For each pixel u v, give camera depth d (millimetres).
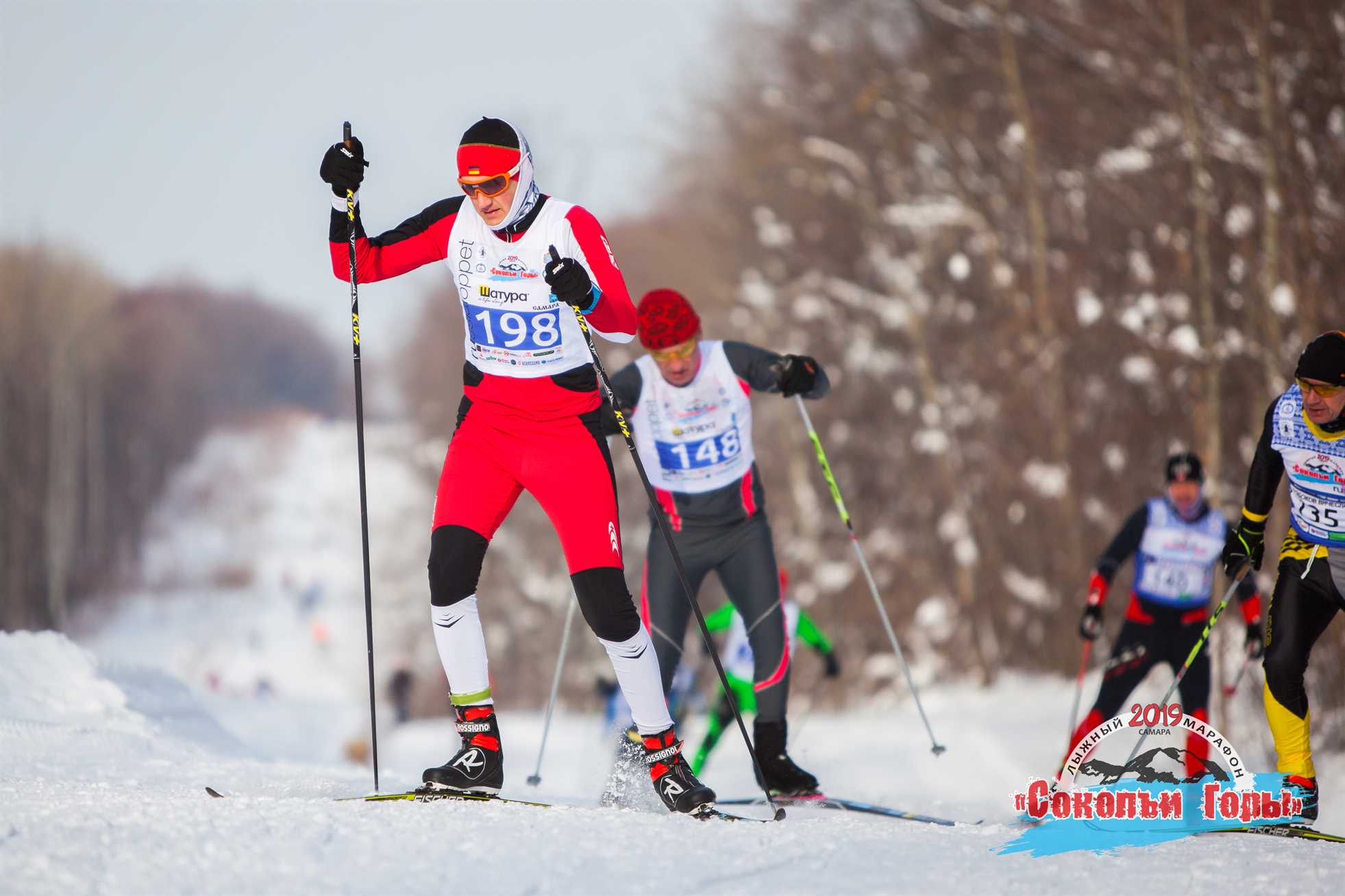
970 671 59719
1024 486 57000
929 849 10594
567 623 17812
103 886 8594
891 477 67562
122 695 20047
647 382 16172
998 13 51875
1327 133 37688
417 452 123438
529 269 11523
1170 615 20000
